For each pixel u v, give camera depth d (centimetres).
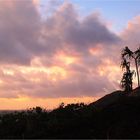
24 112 6334
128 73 6956
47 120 5781
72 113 5900
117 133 4900
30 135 5194
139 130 4903
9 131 5553
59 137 4944
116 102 5825
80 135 4941
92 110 5784
